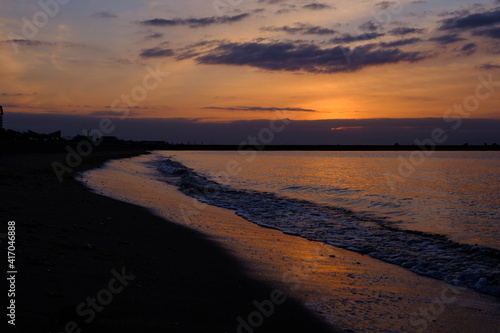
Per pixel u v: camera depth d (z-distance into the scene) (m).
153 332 4.48
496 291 7.21
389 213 17.59
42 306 4.67
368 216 16.47
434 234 12.46
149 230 10.69
